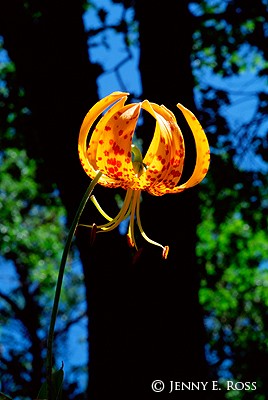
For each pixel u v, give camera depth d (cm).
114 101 180
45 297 1409
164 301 416
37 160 685
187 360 409
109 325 415
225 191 755
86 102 467
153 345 409
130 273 420
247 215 744
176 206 429
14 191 1111
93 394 416
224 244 948
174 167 187
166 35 482
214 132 647
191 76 484
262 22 642
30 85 472
